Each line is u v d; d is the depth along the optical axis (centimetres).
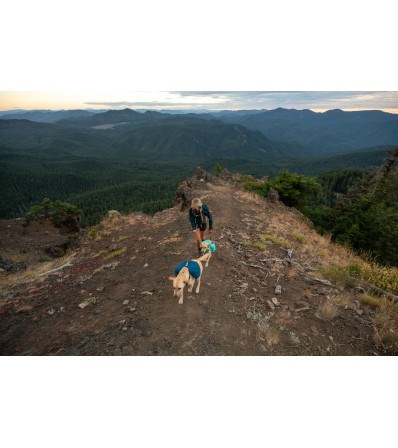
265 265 950
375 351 618
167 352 547
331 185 11694
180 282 621
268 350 569
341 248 1683
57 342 702
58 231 5141
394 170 3244
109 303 837
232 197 2136
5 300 1202
